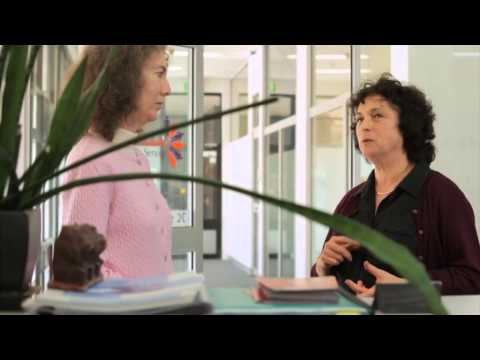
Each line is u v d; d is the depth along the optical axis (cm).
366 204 155
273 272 734
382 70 348
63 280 69
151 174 60
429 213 143
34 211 72
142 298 62
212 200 1040
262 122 775
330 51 489
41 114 401
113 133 108
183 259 326
